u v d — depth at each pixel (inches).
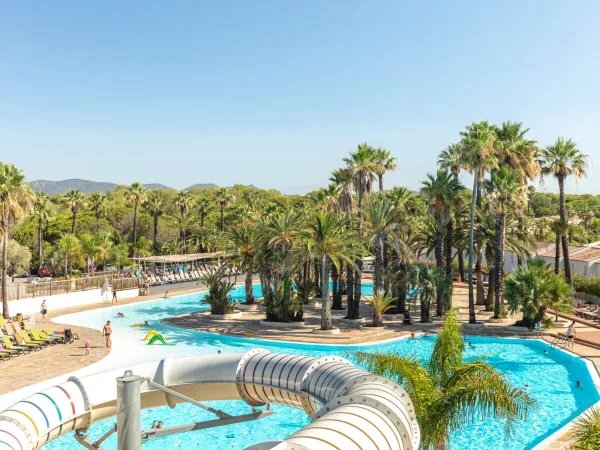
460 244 1745.8
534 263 1375.5
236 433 716.0
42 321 1477.6
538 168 1653.5
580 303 1612.9
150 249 3154.5
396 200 1572.3
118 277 2123.5
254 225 1667.1
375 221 1391.5
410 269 1437.0
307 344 1183.6
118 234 3036.4
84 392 422.0
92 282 1926.7
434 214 1449.3
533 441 670.5
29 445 349.7
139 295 2031.3
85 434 430.6
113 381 448.1
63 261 2364.7
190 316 1568.7
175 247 3083.2
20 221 1434.5
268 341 1211.2
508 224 1590.8
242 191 5625.0
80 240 2576.3
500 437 684.7
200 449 664.4
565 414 765.9
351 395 320.8
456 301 1788.9
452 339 506.6
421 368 477.4
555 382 927.0
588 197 5782.5
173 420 759.7
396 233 1472.7
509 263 2356.1
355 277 1480.1
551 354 1131.3
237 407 821.2
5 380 879.7
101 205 3211.1
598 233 3806.6
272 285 1656.0
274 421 761.0
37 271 2623.0
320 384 410.9
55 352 1097.4
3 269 1416.1
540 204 5221.5
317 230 1280.8
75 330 1342.3
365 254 1489.9
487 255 1649.9
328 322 1298.0
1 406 750.5
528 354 1136.2
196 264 2851.9
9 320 1376.7
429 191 1403.8
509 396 431.8
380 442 269.0
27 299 1608.0
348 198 1621.6
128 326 1435.8
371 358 487.2
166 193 4313.5
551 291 1293.1
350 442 254.7
